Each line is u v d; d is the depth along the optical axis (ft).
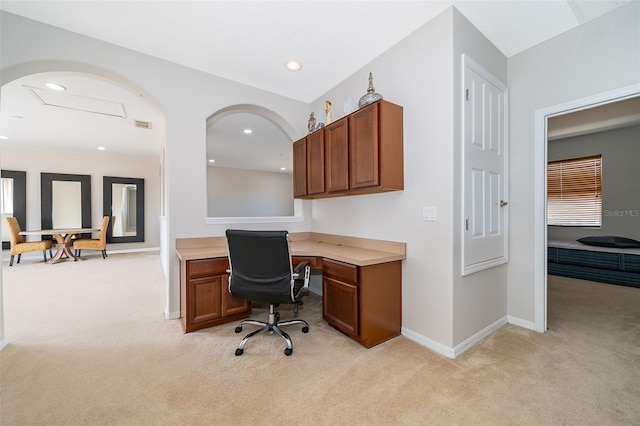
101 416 4.58
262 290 6.91
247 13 6.64
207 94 9.37
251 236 6.51
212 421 4.50
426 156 7.02
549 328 7.92
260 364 6.17
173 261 8.78
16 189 18.89
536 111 7.75
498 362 6.19
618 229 14.17
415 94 7.29
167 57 8.50
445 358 6.40
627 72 6.31
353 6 6.41
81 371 5.85
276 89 10.58
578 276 13.62
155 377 5.67
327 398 5.06
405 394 5.14
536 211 7.77
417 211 7.27
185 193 8.98
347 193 8.88
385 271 7.32
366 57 8.52
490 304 7.68
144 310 9.50
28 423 4.42
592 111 11.50
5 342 6.97
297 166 10.61
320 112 11.14
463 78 6.67
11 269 16.15
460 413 4.66
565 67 7.24
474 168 7.06
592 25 6.80
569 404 4.83
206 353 6.64
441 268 6.68
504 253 8.16
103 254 19.74
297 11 6.57
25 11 6.54
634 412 4.61
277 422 4.49
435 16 6.75
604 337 7.33
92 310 9.48
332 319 7.94
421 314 7.16
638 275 11.85
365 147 7.45
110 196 21.85
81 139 16.81
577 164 15.62
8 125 14.11
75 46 7.32
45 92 10.37
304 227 11.74
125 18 6.81
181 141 8.91
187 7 6.44
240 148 20.93
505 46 7.85
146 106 11.69
